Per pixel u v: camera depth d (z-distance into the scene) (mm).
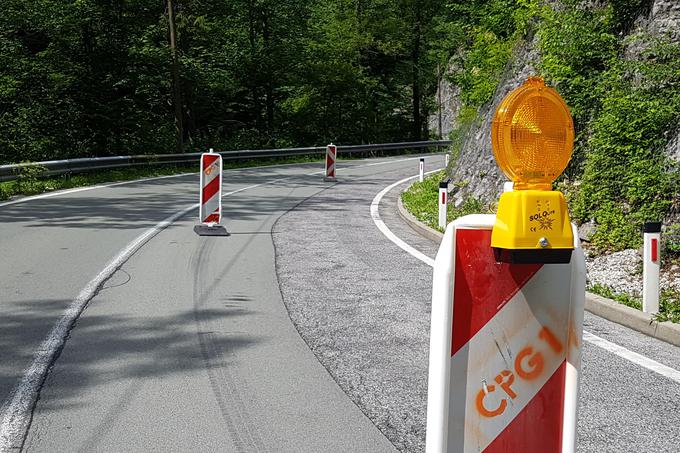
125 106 32312
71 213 14305
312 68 50594
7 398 4715
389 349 5895
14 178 18234
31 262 9289
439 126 64438
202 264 9430
